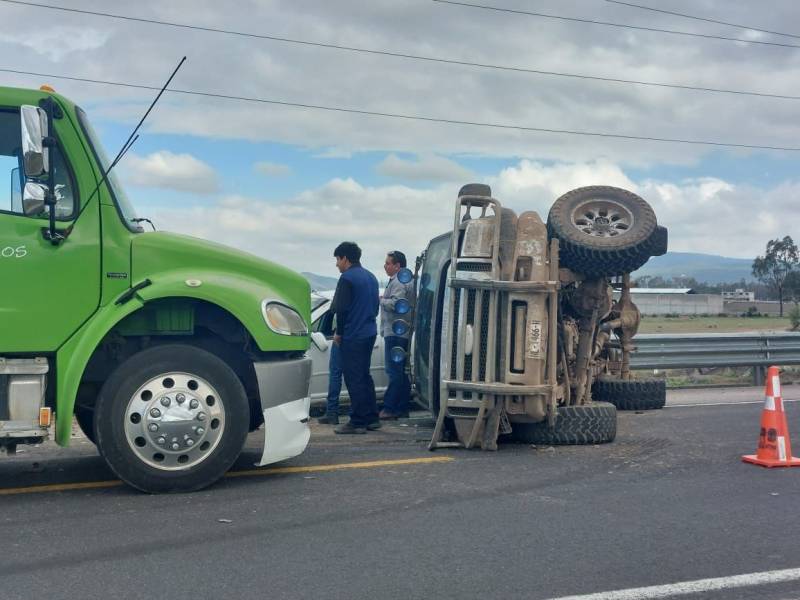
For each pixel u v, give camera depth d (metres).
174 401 5.98
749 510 5.69
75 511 5.58
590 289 8.56
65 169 6.06
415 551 4.76
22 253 5.89
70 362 5.91
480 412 7.81
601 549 4.82
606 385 11.05
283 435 6.39
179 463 6.04
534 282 7.74
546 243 7.92
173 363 6.00
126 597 4.05
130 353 6.40
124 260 6.13
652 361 13.52
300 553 4.71
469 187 8.16
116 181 6.34
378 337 11.05
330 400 9.99
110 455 5.93
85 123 6.22
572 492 6.17
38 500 5.89
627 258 8.09
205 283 6.19
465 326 7.91
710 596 4.12
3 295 5.85
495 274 7.79
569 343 8.56
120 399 5.92
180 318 6.39
